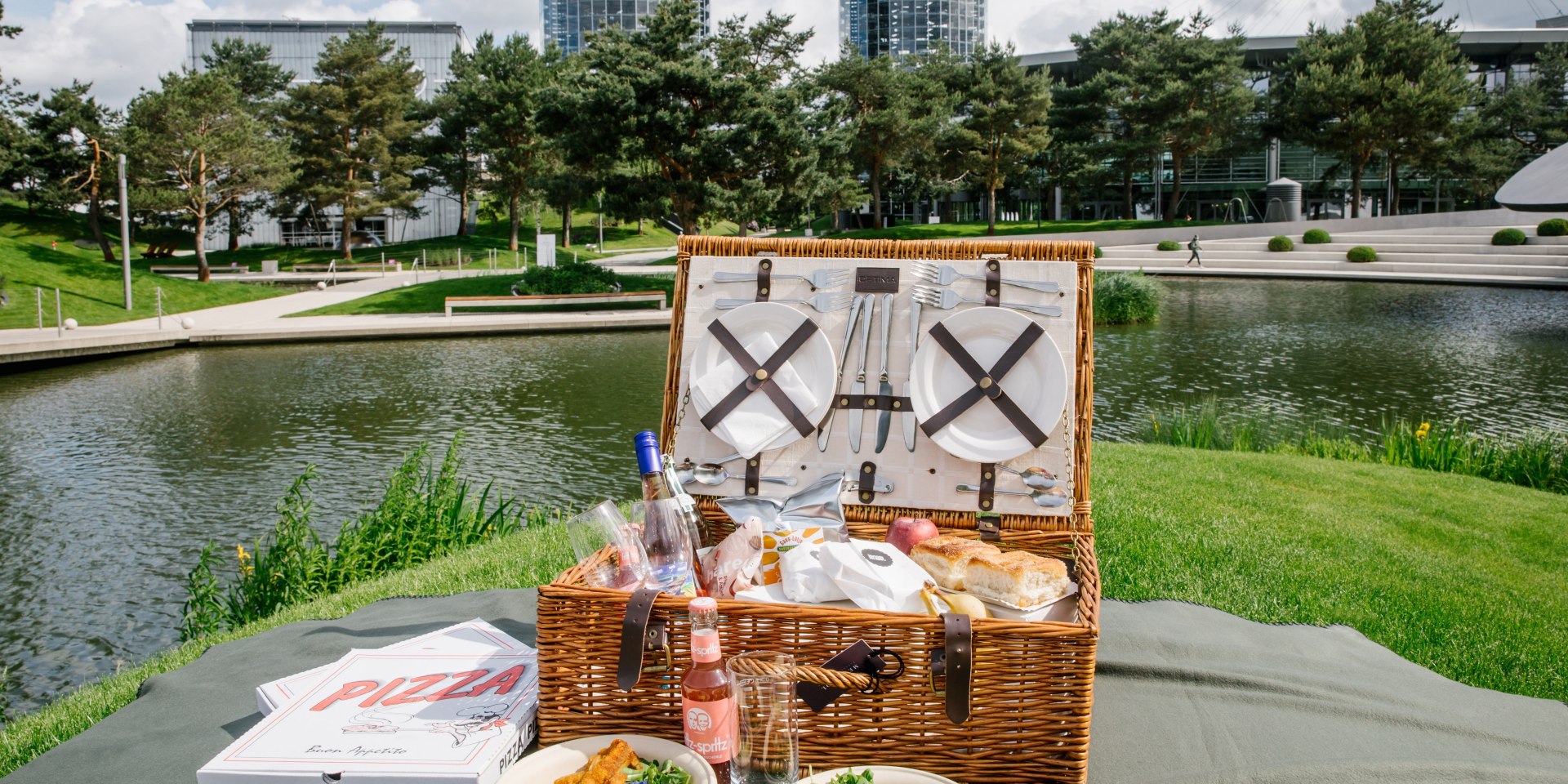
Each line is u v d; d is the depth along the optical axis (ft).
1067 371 6.94
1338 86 136.46
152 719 7.11
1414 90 133.80
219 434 35.60
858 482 7.15
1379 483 19.97
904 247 7.46
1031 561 6.01
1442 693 7.57
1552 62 152.15
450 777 4.81
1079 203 184.24
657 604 5.32
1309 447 27.12
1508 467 23.18
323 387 46.14
